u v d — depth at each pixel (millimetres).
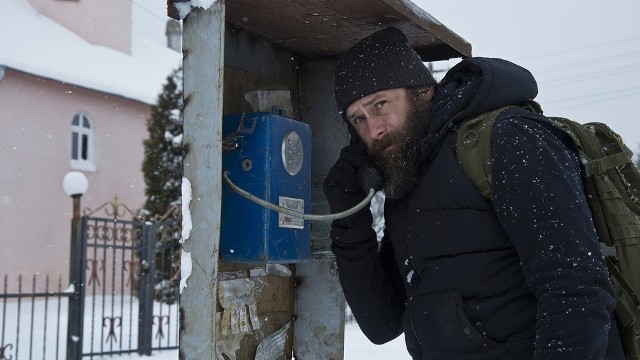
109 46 20625
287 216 2289
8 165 15680
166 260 11375
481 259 1733
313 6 2244
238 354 2361
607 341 1554
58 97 17000
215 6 1779
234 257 2199
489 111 1811
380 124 1964
